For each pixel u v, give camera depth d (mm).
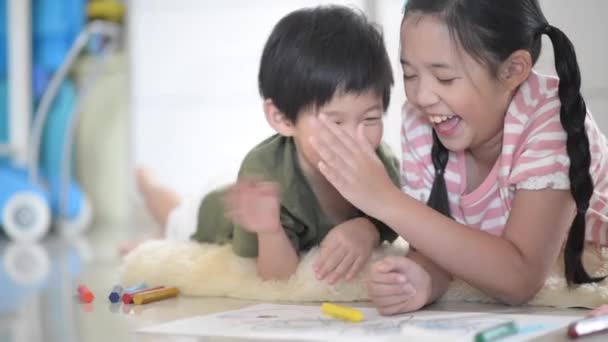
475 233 963
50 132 2943
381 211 953
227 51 2977
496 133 1069
